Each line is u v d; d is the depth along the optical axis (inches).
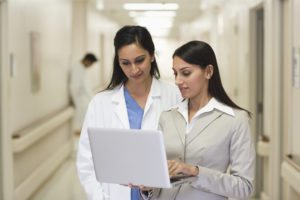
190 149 69.8
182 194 71.4
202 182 67.1
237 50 260.8
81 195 203.6
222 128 69.5
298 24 131.8
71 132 303.9
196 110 72.4
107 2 389.4
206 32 464.8
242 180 68.4
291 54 140.2
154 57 81.6
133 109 85.1
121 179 66.9
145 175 64.4
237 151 69.3
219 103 71.2
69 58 308.8
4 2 162.2
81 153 84.9
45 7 229.9
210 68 69.9
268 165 178.4
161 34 931.3
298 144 132.7
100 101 85.4
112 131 64.8
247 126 69.8
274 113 165.0
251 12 209.9
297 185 123.6
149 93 84.9
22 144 173.6
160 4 395.5
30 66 199.8
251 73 209.2
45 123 215.9
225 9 333.4
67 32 300.2
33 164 206.4
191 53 67.4
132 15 525.3
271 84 167.9
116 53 77.5
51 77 247.4
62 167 263.7
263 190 196.4
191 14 514.9
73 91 297.9
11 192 167.8
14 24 173.5
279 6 163.3
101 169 68.1
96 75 461.7
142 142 62.8
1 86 164.1
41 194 205.6
